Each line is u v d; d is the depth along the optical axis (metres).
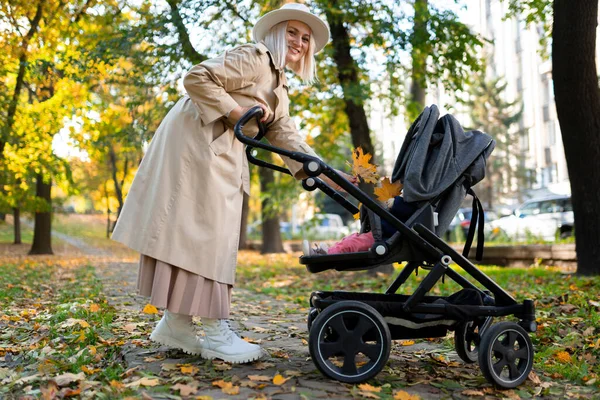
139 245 3.23
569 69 7.78
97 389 2.90
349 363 3.03
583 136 7.88
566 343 4.24
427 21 9.90
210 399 2.66
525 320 3.25
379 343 3.04
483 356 3.08
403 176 3.40
